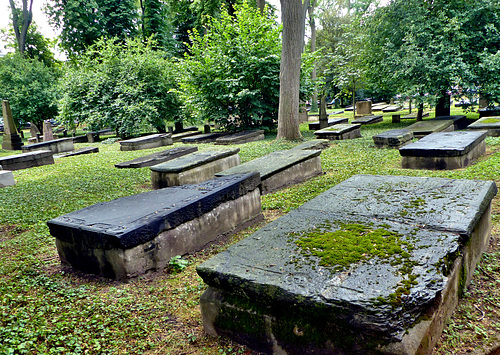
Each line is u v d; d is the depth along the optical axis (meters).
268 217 5.29
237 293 2.35
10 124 18.81
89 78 20.52
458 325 2.31
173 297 3.16
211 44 17.16
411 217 3.01
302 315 2.07
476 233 3.01
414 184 4.02
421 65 12.75
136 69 20.55
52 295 3.32
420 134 11.28
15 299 3.24
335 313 1.91
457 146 6.97
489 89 12.37
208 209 4.24
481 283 2.84
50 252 4.47
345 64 20.56
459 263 2.52
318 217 3.25
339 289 2.01
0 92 25.12
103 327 2.73
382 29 14.70
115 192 7.54
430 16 13.60
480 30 12.96
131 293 3.26
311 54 17.66
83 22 25.67
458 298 2.56
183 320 2.79
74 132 26.06
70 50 28.05
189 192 4.51
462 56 12.72
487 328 2.28
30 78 26.14
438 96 13.18
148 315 2.89
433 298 1.96
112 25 27.92
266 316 2.22
